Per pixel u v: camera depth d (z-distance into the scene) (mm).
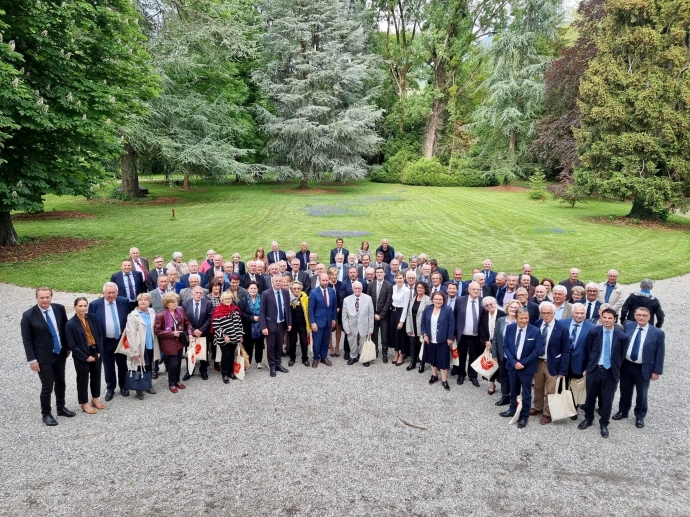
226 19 29656
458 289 9445
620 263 16109
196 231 21031
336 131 37156
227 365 8141
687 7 20781
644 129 21906
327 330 8992
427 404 7406
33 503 5000
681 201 21500
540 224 23344
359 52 44344
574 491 5273
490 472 5605
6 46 12641
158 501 5059
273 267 9539
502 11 46281
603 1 27141
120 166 30875
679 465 5809
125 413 7012
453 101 47031
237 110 35375
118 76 18000
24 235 19328
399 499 5098
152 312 7715
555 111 32344
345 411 7117
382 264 11211
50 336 6527
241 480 5414
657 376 6527
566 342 6660
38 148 16734
